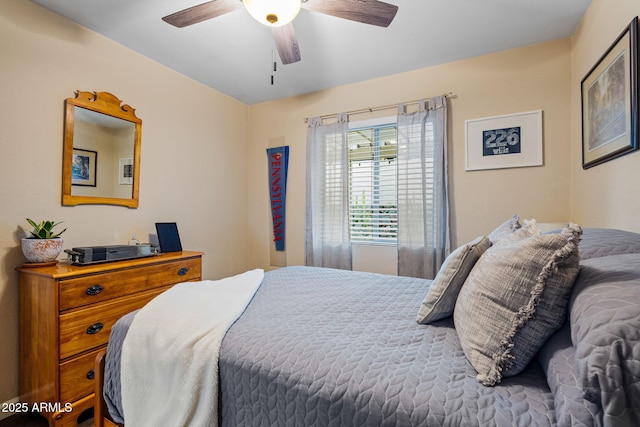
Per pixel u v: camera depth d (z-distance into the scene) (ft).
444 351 3.11
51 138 6.26
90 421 5.63
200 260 8.09
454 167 8.59
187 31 7.09
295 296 5.02
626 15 4.73
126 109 7.64
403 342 3.32
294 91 10.67
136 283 6.41
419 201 8.89
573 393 2.01
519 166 7.91
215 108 10.46
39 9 6.09
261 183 11.76
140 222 8.06
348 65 8.77
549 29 7.12
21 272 5.63
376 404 2.43
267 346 3.25
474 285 3.16
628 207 4.78
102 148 7.17
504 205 8.08
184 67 8.86
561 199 7.55
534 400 2.32
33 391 5.46
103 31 7.05
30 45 5.95
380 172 10.34
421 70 8.99
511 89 7.98
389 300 4.84
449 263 3.80
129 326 3.97
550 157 7.63
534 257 2.70
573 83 7.32
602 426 1.76
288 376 2.85
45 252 5.62
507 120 8.03
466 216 8.46
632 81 4.49
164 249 8.00
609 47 5.24
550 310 2.59
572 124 7.39
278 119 11.39
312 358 2.99
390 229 10.04
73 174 6.59
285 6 4.73
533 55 7.77
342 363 2.88
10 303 5.66
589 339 1.93
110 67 7.36
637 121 4.39
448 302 3.77
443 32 7.19
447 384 2.54
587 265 2.67
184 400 3.21
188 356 3.33
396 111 9.32
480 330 2.84
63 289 5.19
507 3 6.18
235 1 4.93
